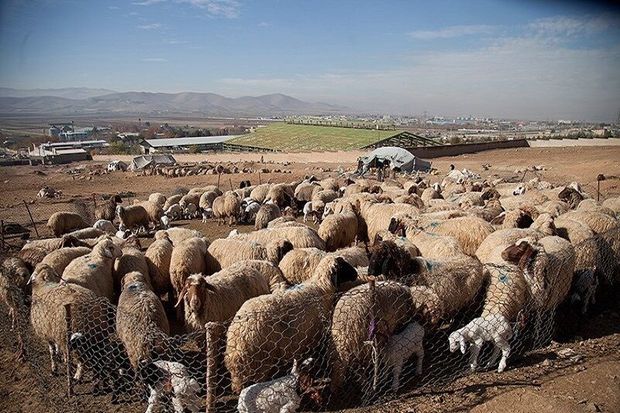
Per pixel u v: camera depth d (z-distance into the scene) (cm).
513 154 7131
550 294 1008
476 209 1766
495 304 950
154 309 933
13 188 4709
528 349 968
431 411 775
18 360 1023
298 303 893
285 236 1450
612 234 1262
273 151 10200
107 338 939
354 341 837
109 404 860
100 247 1243
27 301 1048
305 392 790
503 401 779
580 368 870
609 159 5197
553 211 1656
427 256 1243
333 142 9600
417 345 868
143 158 7438
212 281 1002
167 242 1384
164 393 772
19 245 2041
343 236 1648
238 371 827
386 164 5497
